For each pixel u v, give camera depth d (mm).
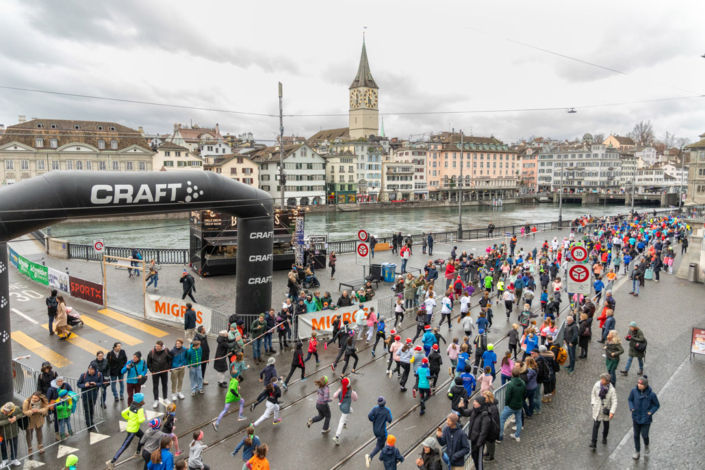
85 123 85812
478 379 14047
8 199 11516
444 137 148125
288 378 13430
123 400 12633
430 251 37125
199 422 11469
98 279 26641
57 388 10672
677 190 150625
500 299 23828
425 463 8148
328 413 11008
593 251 32969
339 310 18172
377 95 169375
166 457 8414
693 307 21938
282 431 11148
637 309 21594
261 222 17516
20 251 36406
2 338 11625
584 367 14969
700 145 68438
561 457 9992
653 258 29141
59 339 17047
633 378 13984
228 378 14188
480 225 83250
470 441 9281
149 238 67188
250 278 17734
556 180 155625
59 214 12500
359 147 117000
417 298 22312
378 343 17359
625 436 10852
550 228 57250
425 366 12250
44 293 23641
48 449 10289
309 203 107812
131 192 13828
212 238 27312
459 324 19859
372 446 10609
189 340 16766
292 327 17156
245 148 130125
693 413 11789
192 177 15266
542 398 12586
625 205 136250
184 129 142125
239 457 10055
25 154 76500
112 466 9609
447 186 135500
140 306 21344
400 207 117562
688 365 14883
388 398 12922
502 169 147500
